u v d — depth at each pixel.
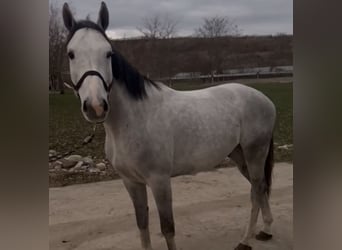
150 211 3.67
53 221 3.40
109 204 3.88
